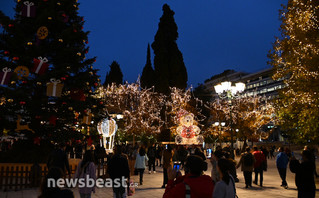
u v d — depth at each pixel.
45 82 14.81
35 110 14.03
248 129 49.28
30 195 10.15
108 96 49.19
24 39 14.55
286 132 16.50
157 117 51.94
